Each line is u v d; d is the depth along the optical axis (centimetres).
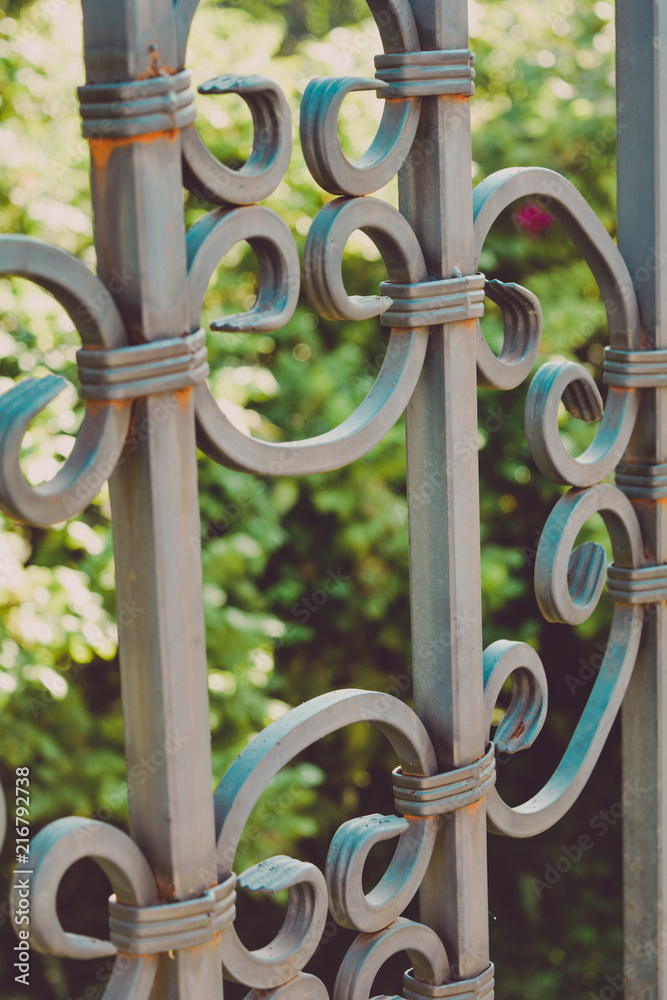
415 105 102
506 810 117
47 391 76
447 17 102
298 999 97
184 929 86
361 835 102
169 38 81
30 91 306
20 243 75
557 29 403
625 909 145
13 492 75
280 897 403
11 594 290
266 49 355
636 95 131
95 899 391
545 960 443
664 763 141
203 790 87
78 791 335
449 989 112
